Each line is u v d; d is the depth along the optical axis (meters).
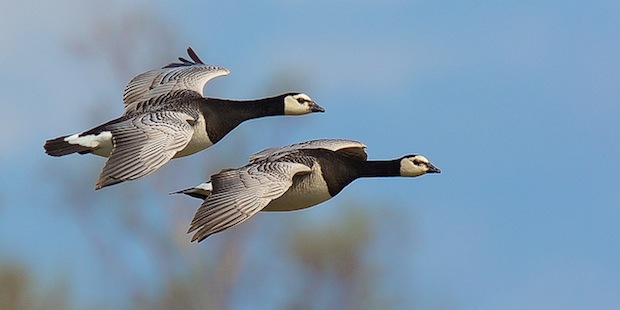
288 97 19.89
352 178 18.81
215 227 16.52
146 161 17.16
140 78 20.17
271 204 18.55
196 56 21.16
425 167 19.67
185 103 19.17
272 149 19.27
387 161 19.75
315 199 18.56
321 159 18.59
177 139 17.41
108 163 17.11
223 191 16.86
